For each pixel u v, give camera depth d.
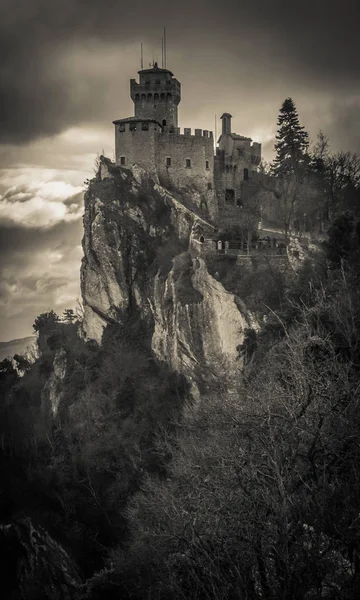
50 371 151.50
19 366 170.25
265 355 76.31
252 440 39.50
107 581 67.69
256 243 124.38
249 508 34.59
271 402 41.16
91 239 139.00
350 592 29.56
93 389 127.06
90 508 105.56
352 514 32.22
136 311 136.50
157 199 140.12
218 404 55.50
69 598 89.19
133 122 141.88
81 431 121.81
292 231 127.50
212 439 50.31
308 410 38.50
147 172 141.38
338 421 36.91
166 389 116.56
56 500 109.06
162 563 45.62
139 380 124.44
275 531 32.62
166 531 46.25
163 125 147.00
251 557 33.03
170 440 104.06
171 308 121.12
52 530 99.44
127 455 109.69
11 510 102.88
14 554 95.62
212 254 118.56
